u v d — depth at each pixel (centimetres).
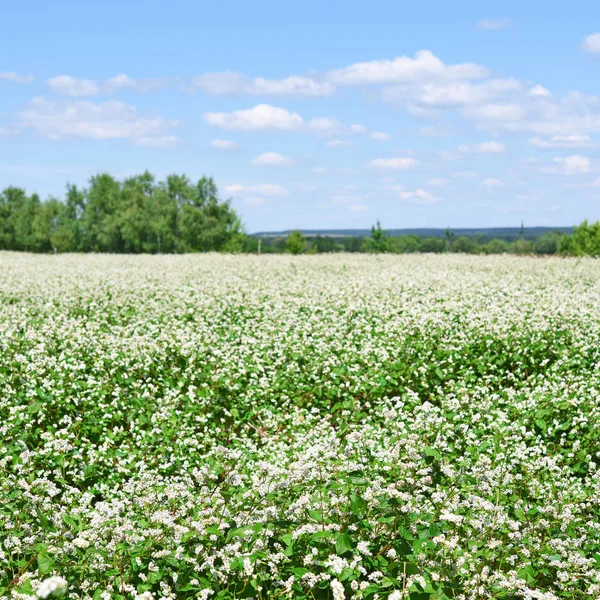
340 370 1154
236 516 561
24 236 10062
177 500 610
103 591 482
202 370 1181
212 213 8306
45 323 1509
